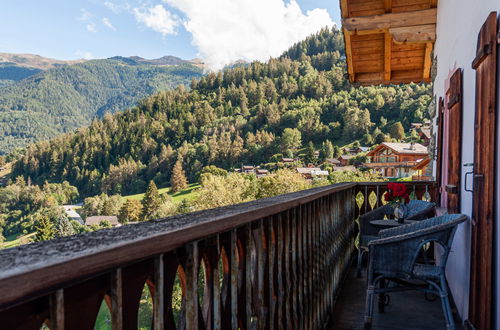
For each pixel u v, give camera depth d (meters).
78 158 150.88
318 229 2.69
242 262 1.31
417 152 68.75
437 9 5.22
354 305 3.40
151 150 142.62
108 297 0.70
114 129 154.38
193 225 0.88
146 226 0.85
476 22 2.57
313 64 175.12
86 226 82.69
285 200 1.70
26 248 0.60
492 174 2.03
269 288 1.56
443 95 4.57
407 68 7.38
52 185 136.12
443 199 4.40
